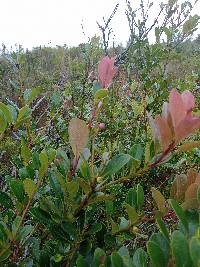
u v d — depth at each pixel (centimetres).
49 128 257
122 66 368
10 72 516
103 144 231
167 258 87
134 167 119
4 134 138
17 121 137
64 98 329
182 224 91
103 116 273
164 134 109
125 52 355
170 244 86
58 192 122
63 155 127
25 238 132
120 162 115
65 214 120
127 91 337
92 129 145
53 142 250
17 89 231
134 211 117
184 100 105
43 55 720
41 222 125
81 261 100
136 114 279
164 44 353
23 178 136
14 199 146
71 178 119
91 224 128
